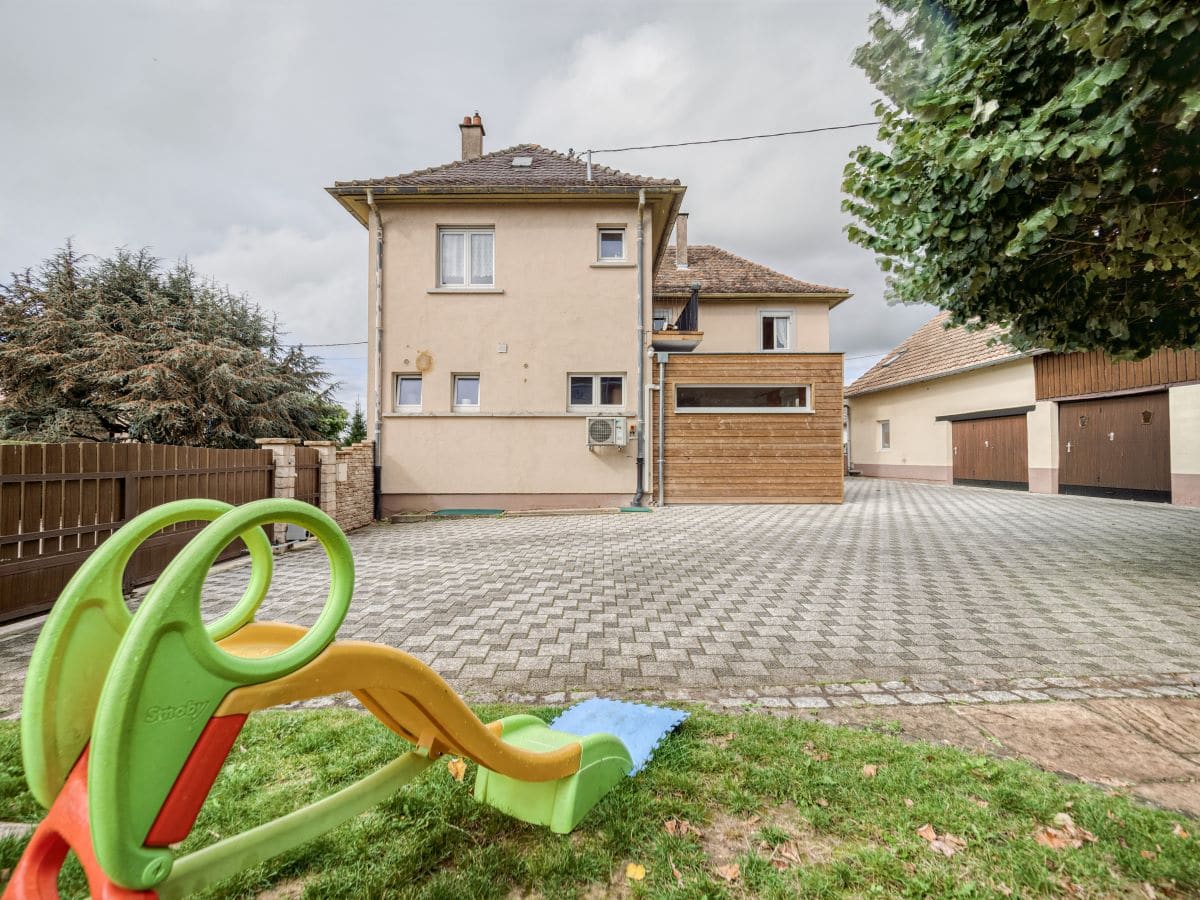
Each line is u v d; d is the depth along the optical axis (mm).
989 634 4094
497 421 11633
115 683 922
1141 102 3041
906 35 4695
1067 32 3047
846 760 2312
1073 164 3438
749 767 2248
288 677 1139
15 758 2307
